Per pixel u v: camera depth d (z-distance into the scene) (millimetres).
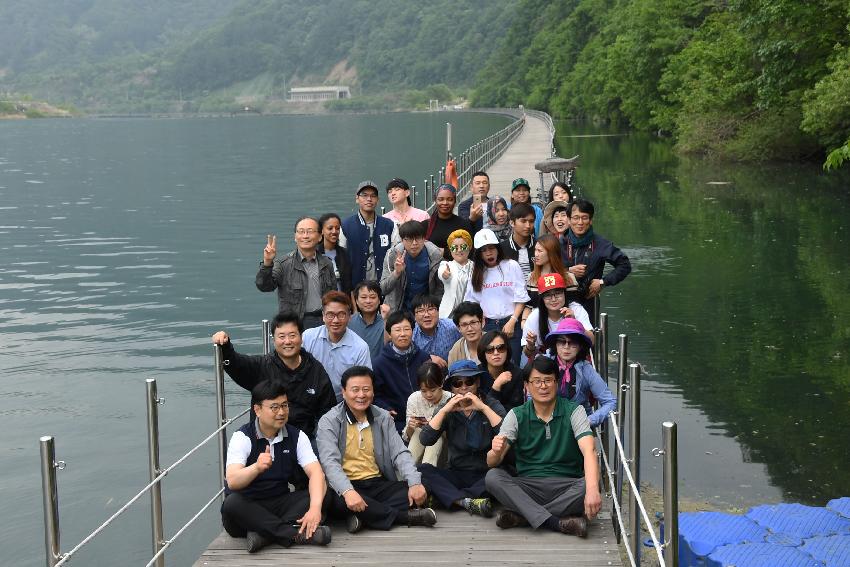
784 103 44219
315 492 7207
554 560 6828
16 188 61219
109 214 46531
